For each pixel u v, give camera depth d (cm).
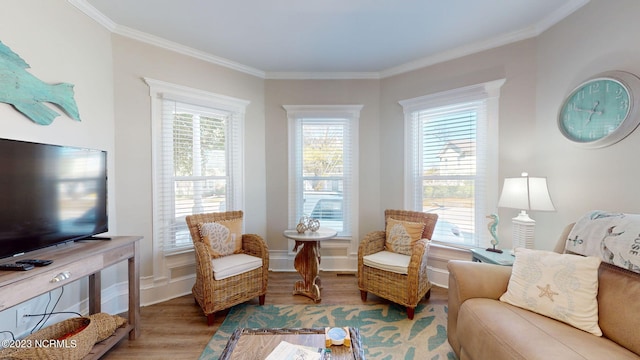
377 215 341
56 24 192
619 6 179
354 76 339
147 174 256
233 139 316
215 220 270
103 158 197
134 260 198
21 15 170
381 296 242
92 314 200
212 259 245
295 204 343
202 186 295
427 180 310
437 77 298
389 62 312
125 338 198
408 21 234
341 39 263
